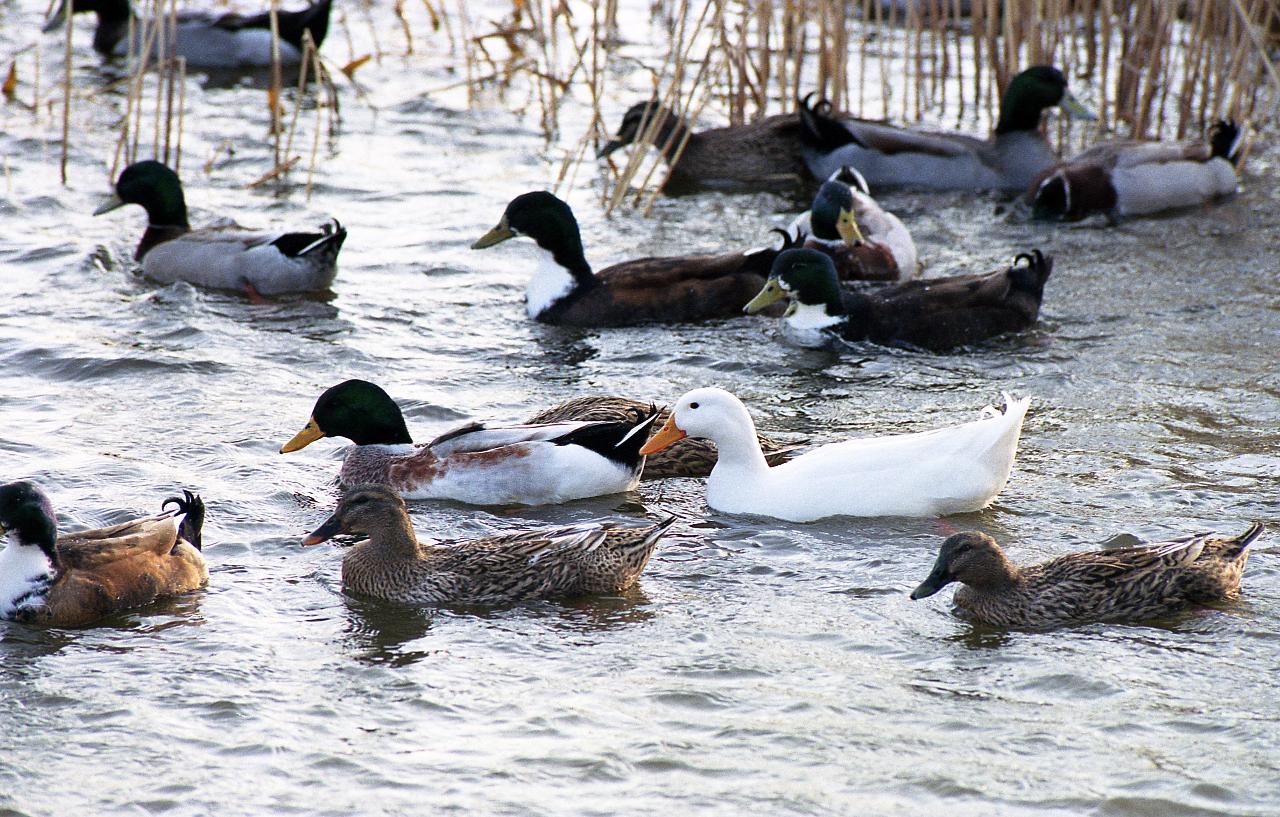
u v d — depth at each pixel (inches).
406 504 541.0
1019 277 718.5
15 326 693.3
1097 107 1070.4
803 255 703.1
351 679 412.2
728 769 367.6
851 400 637.3
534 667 419.2
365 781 362.9
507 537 476.1
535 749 376.2
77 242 813.9
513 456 537.3
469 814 350.6
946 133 973.8
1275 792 357.7
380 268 797.9
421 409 617.3
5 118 1002.7
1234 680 410.3
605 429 545.3
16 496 435.5
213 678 411.8
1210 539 464.4
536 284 738.2
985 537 448.5
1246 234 861.2
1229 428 597.9
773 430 600.4
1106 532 505.4
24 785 361.1
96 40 1165.7
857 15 1300.4
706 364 682.2
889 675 414.0
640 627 444.5
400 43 1209.4
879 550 496.7
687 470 574.2
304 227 844.0
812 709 394.6
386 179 932.6
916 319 698.8
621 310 730.8
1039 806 352.8
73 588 441.7
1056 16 1027.9
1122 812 350.3
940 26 1263.5
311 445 587.2
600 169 973.8
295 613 454.3
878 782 362.0
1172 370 663.8
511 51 1141.7
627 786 361.1
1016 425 520.4
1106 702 398.9
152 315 719.7
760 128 985.5
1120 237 860.0
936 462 518.6
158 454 563.8
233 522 513.3
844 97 1043.9
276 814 350.9
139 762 370.9
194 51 1157.1
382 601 463.8
